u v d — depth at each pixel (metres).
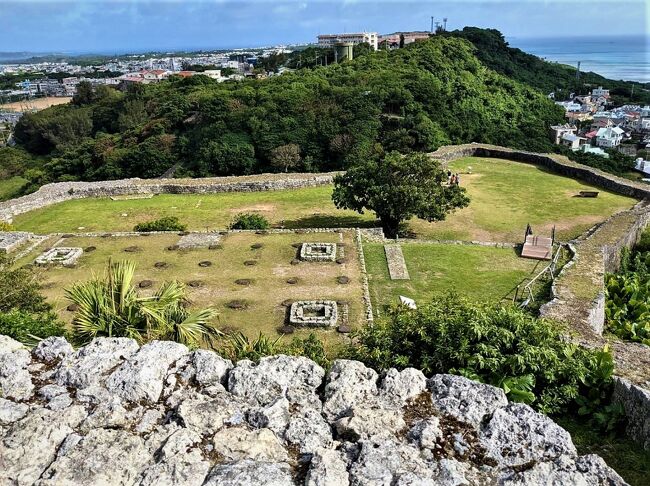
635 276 15.63
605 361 7.30
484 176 27.22
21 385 4.77
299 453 3.96
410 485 3.47
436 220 18.95
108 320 7.80
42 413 4.33
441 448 3.93
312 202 23.53
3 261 11.92
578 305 11.61
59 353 5.19
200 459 3.84
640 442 6.46
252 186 25.33
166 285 11.04
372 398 4.48
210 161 35.91
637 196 23.31
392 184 18.64
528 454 3.86
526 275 14.94
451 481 3.59
